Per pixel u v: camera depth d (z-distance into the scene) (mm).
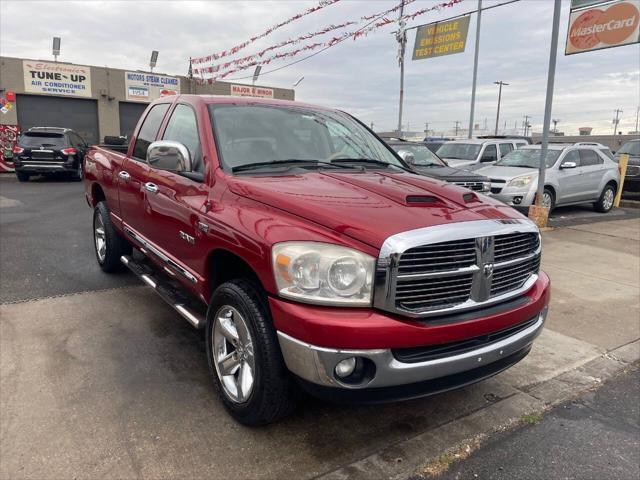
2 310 4605
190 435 2863
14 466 2553
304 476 2580
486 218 2781
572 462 2801
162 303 4883
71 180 17391
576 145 12039
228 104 3932
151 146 3578
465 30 14516
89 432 2850
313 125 4145
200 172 3492
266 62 16188
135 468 2574
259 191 2967
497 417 3209
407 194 2916
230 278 3385
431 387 2623
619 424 3199
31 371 3512
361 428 3016
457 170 9250
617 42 9312
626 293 5812
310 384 2518
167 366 3652
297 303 2506
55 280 5531
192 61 19812
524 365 3953
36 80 23641
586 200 12234
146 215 4230
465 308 2643
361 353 2400
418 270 2486
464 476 2650
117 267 5703
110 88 25484
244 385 2895
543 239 8930
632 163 15617
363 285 2445
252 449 2770
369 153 4227
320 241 2500
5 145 19547
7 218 9391
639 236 9383
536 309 3031
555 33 9367
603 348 4309
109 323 4379
